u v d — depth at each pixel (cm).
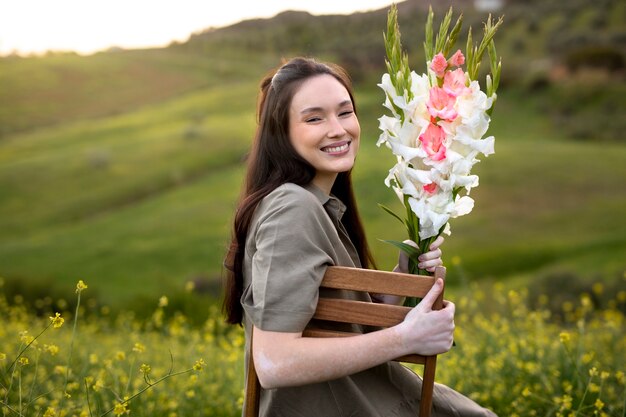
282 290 188
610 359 437
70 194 4388
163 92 8331
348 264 212
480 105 199
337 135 212
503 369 429
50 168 4816
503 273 2533
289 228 193
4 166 4991
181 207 3975
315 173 221
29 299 1378
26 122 6881
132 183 4522
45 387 380
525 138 5550
